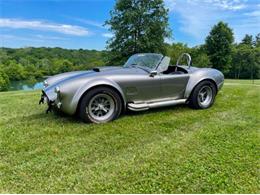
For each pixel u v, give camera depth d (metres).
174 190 2.04
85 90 3.61
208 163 2.46
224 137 3.16
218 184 2.11
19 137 3.20
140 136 3.24
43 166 2.43
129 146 2.91
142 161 2.52
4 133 3.35
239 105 5.02
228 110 4.59
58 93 3.51
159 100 4.29
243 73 52.84
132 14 26.27
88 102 3.66
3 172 2.32
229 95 6.27
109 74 3.84
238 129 3.47
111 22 28.00
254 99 5.70
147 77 4.06
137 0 27.22
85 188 2.07
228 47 47.41
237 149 2.79
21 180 2.19
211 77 4.72
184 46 43.81
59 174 2.28
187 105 4.86
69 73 4.37
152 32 27.14
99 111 3.82
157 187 2.08
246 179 2.18
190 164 2.44
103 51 28.59
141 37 26.47
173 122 3.84
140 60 4.61
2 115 4.30
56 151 2.78
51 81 4.15
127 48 26.53
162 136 3.23
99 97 3.76
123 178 2.21
